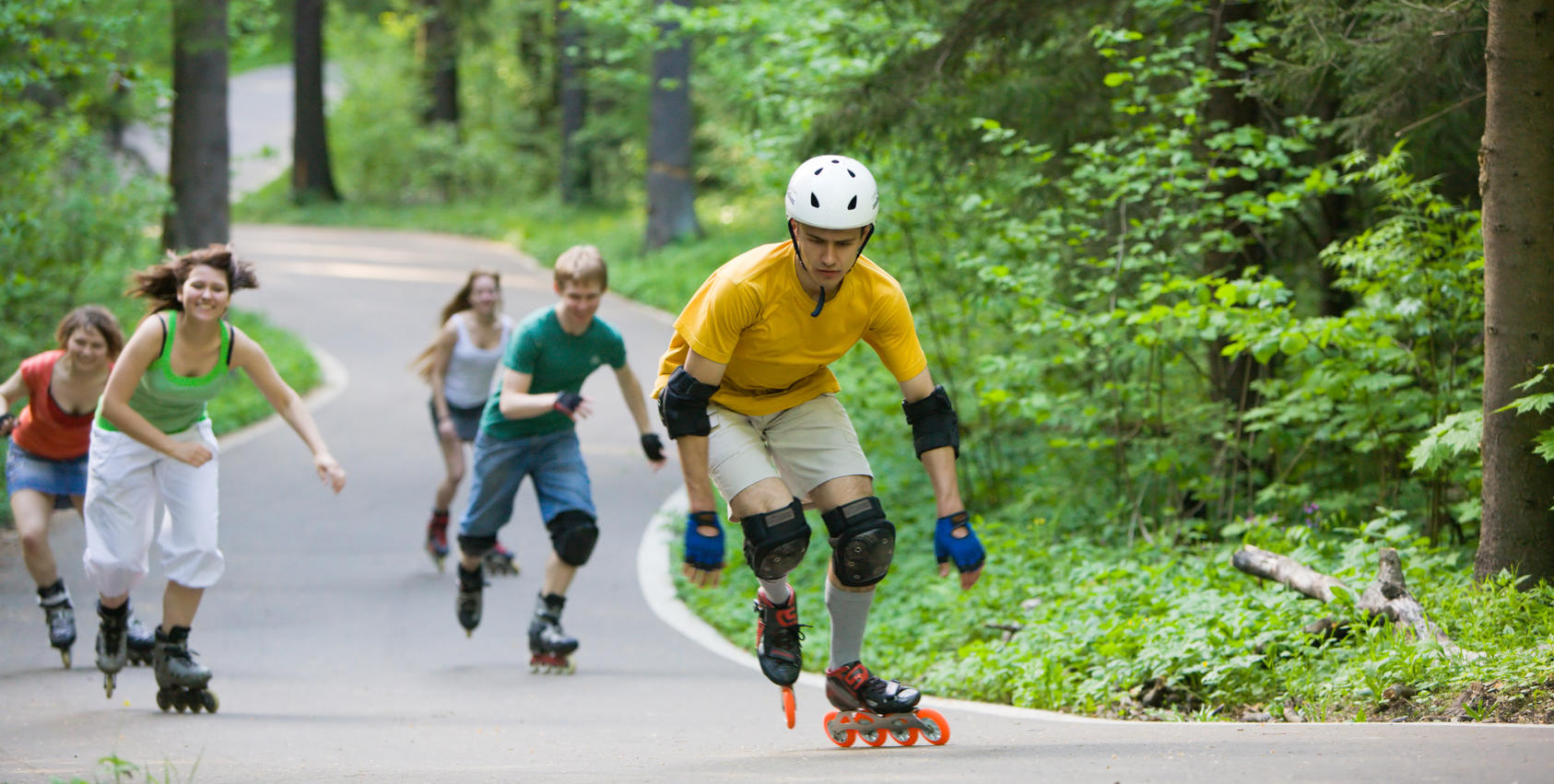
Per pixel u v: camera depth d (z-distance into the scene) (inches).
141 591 566.9
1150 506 622.8
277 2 2586.1
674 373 254.7
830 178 236.7
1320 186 512.7
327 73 3467.0
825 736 323.0
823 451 267.7
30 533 434.3
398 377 1148.5
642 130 2393.0
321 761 286.0
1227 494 594.9
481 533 478.6
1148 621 404.8
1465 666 306.3
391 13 2888.8
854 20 688.4
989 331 726.5
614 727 352.8
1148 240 587.2
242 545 663.8
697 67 1835.6
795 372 261.7
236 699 405.7
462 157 2699.3
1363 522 475.5
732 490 259.0
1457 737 225.1
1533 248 359.9
